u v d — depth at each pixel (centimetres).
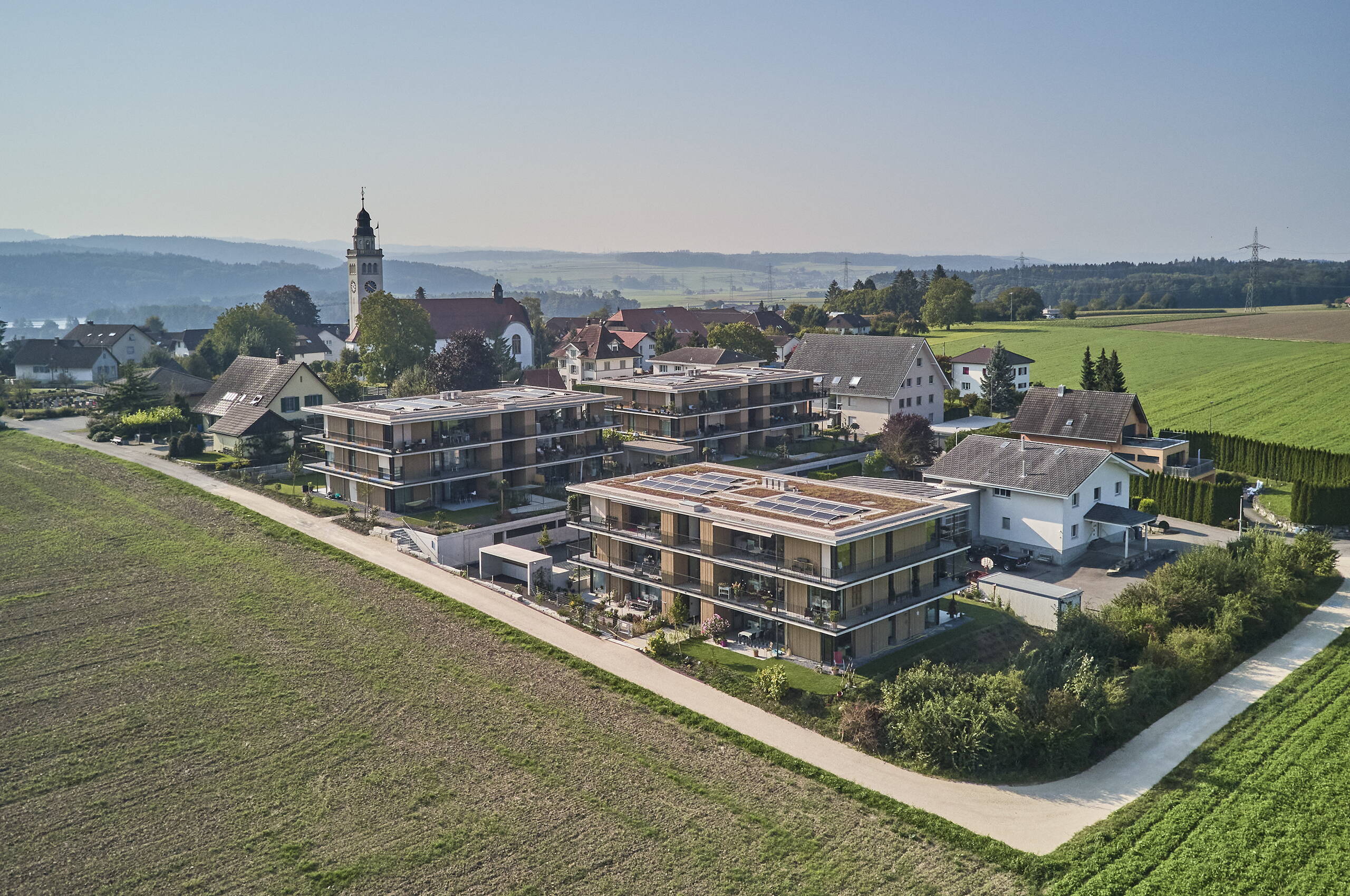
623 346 14550
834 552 4609
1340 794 3584
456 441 7194
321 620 5272
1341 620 5444
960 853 3309
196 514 6988
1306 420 10162
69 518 6938
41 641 4997
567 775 3778
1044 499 6481
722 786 3716
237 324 14612
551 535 7069
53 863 3256
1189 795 3653
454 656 4856
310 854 3294
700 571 5203
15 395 11481
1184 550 6719
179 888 3125
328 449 7594
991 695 4025
